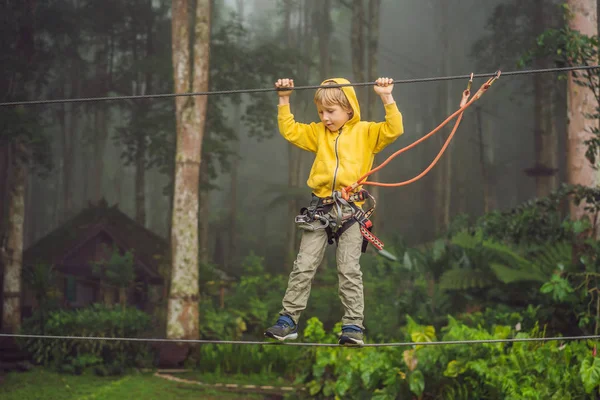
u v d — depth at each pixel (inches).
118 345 673.0
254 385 594.2
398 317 601.9
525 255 556.1
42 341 673.0
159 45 1330.0
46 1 1035.9
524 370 378.9
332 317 772.6
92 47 1583.4
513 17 1365.7
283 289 906.1
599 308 416.5
